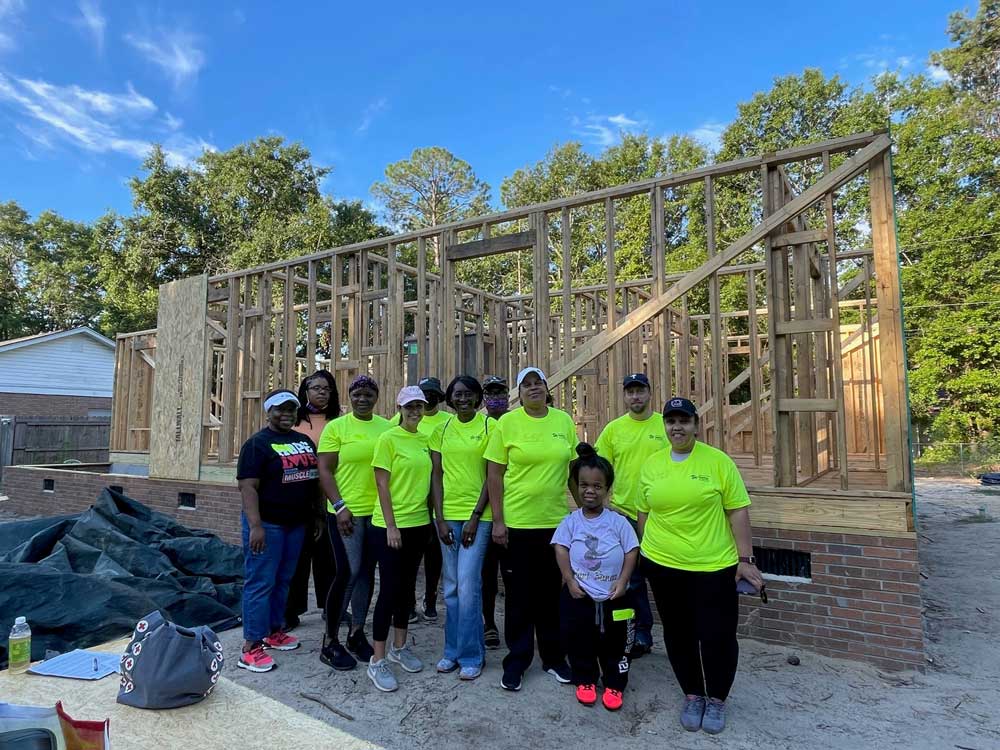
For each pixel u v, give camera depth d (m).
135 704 2.77
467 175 37.81
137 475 9.20
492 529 3.39
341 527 3.48
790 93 23.83
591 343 4.84
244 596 3.57
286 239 20.62
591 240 25.38
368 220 23.48
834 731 2.85
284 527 3.65
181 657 2.82
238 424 7.35
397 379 6.01
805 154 4.11
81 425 14.17
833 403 3.93
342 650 3.53
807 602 3.85
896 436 3.69
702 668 2.98
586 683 3.09
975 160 19.52
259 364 7.14
